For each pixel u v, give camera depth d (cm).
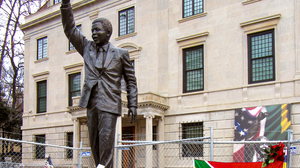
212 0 2456
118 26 2923
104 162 457
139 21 2788
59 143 3136
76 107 2553
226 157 2164
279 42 2142
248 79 2244
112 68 479
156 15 2706
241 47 2286
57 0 3581
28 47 3600
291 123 2014
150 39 2703
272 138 2017
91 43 501
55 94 3272
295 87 2047
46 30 3462
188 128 2455
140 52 2739
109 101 465
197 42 2475
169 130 2506
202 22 2483
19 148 3416
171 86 2555
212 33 2423
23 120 3475
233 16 2348
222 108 2294
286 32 2125
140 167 2122
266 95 2148
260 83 2167
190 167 2238
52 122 3225
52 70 3338
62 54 3288
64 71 3231
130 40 2817
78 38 504
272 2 2202
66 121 3117
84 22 3138
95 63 479
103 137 457
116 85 479
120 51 496
